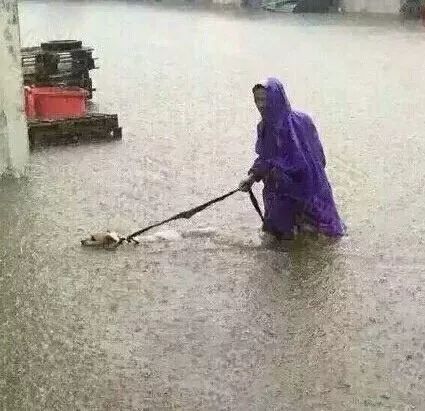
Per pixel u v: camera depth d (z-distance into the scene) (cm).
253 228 716
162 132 1106
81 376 473
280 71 1677
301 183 671
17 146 873
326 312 556
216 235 698
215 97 1380
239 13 3266
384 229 715
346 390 458
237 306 564
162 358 493
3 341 514
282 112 661
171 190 828
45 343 511
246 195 809
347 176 884
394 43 2170
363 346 509
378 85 1501
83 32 2464
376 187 842
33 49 1319
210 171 903
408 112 1250
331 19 2948
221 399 448
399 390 459
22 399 449
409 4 2972
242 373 475
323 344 511
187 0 3916
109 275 614
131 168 912
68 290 588
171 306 563
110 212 757
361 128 1134
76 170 902
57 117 1060
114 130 1071
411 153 988
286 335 522
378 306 565
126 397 451
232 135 1088
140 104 1316
